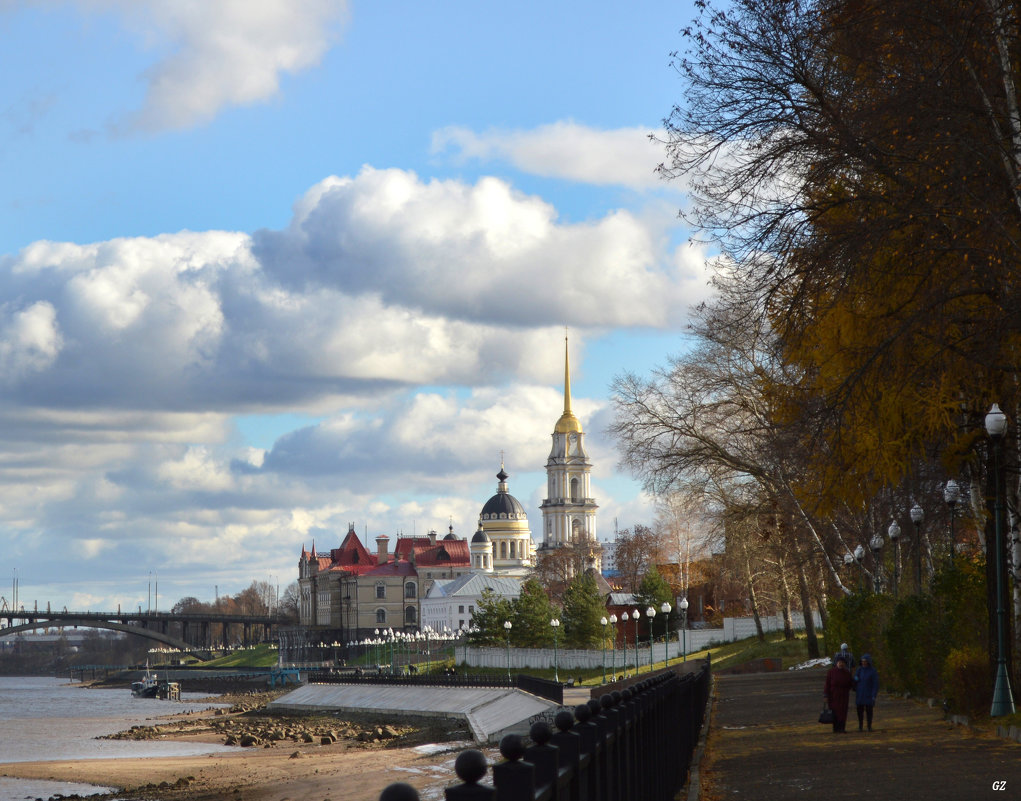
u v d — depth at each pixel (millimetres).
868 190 26078
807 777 19750
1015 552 29125
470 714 98938
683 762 21922
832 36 26078
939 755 21453
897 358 25969
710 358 58000
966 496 38094
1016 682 26656
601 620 137625
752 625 114875
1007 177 24234
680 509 66562
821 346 28188
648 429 59562
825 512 29469
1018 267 24031
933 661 34375
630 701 12781
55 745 105250
